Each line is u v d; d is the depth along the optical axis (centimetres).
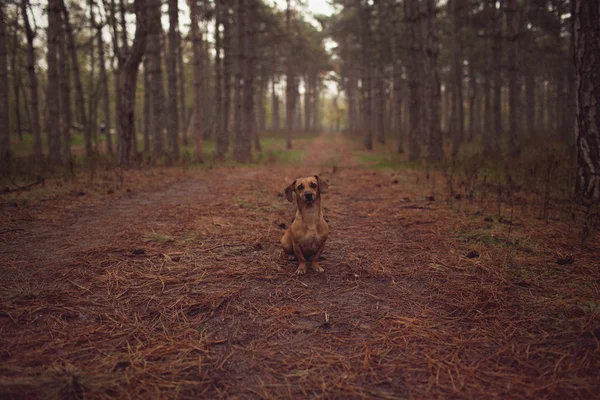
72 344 269
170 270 407
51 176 1005
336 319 313
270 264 434
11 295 335
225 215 651
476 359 256
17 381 221
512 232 518
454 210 664
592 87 664
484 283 371
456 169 1112
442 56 3478
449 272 403
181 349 267
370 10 3144
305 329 297
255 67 3941
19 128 3094
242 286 373
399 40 3061
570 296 333
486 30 2408
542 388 225
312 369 247
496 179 960
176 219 615
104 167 1253
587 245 454
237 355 262
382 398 220
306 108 6303
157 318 310
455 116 2345
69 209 658
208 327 298
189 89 4428
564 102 2420
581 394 219
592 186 672
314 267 418
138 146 2995
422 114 2291
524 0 2372
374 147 3316
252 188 947
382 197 831
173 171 1266
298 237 407
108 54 2564
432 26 1519
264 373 243
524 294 345
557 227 532
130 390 222
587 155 679
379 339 283
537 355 258
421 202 749
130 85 1359
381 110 3638
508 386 228
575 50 689
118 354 258
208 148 2970
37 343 268
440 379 237
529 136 2692
